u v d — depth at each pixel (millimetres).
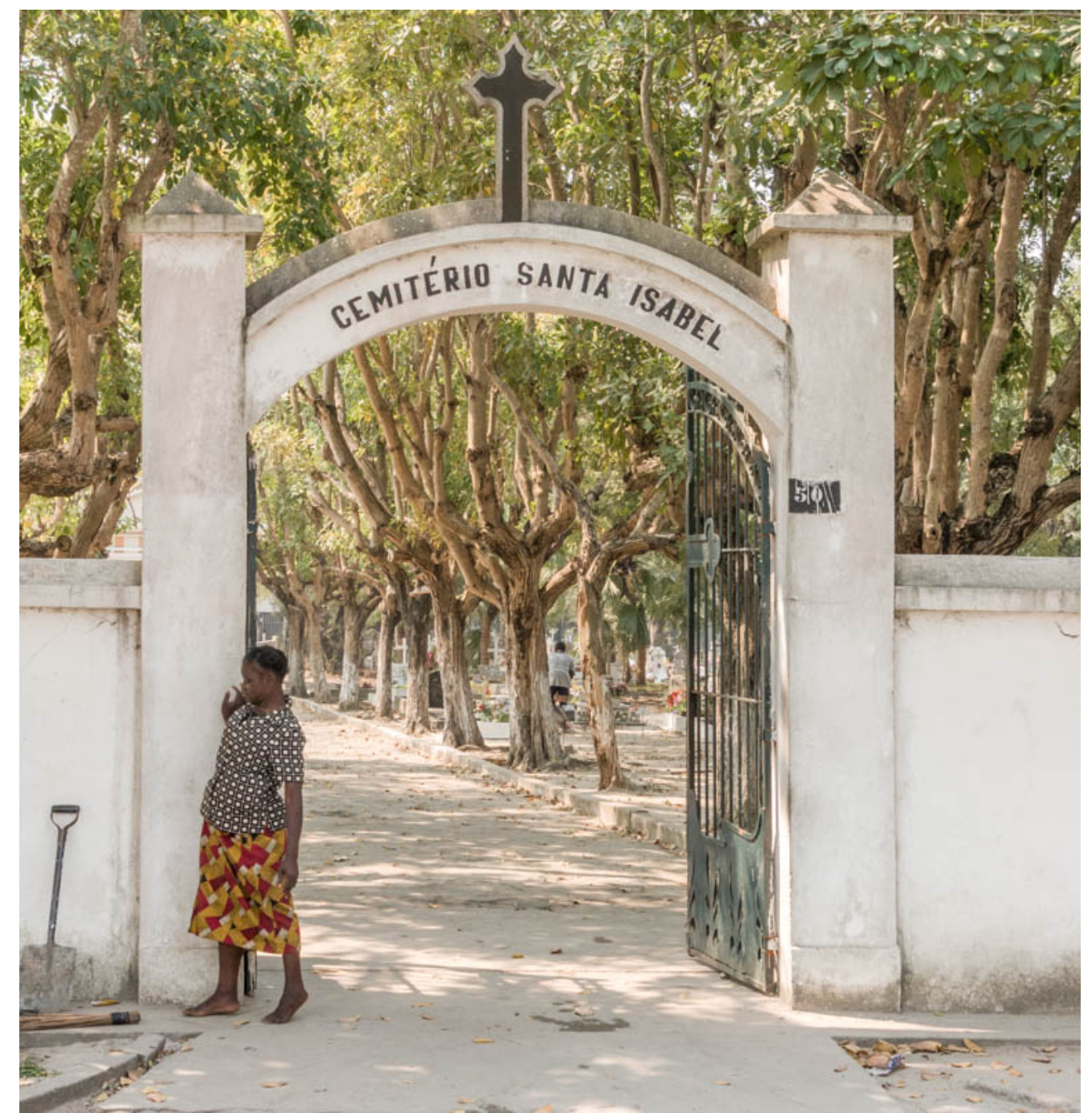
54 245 12461
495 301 7891
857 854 7773
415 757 26109
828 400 7930
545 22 15258
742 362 7957
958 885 7871
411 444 22047
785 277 7988
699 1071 6566
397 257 7812
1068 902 7910
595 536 18781
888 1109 6105
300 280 7836
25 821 7559
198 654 7602
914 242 11195
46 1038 6836
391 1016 7430
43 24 12508
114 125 13039
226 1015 7352
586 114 15109
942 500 12375
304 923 10250
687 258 8055
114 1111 5930
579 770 22078
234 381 7680
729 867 8477
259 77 13758
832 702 7824
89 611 7656
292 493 37000
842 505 7891
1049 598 7941
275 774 7203
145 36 12891
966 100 11297
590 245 7883
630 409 16266
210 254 7699
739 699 8383
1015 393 20172
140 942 7516
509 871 12867
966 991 7840
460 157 16453
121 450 19641
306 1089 6219
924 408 13203
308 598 46250
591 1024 7328
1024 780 7930
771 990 7914
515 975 8461
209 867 7270
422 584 33375
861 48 8953
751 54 11188
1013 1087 6422
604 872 12891
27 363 19062
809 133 11578
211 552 7633
